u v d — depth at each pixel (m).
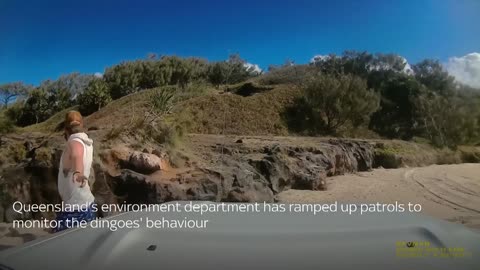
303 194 10.66
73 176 3.78
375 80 45.03
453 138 32.09
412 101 40.06
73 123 3.95
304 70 48.12
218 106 33.97
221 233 1.60
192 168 8.77
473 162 26.23
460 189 12.16
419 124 37.22
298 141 17.16
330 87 34.69
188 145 11.02
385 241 1.56
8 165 7.56
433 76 45.97
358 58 48.22
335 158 15.71
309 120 34.78
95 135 8.91
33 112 45.09
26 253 1.55
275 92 38.38
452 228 1.80
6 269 1.42
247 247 1.47
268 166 10.65
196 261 1.37
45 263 1.43
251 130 31.64
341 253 1.43
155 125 9.92
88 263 1.40
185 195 7.37
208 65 54.22
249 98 36.59
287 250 1.45
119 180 7.36
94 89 37.25
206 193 7.62
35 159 6.95
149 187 7.20
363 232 1.64
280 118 34.16
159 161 8.20
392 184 13.10
